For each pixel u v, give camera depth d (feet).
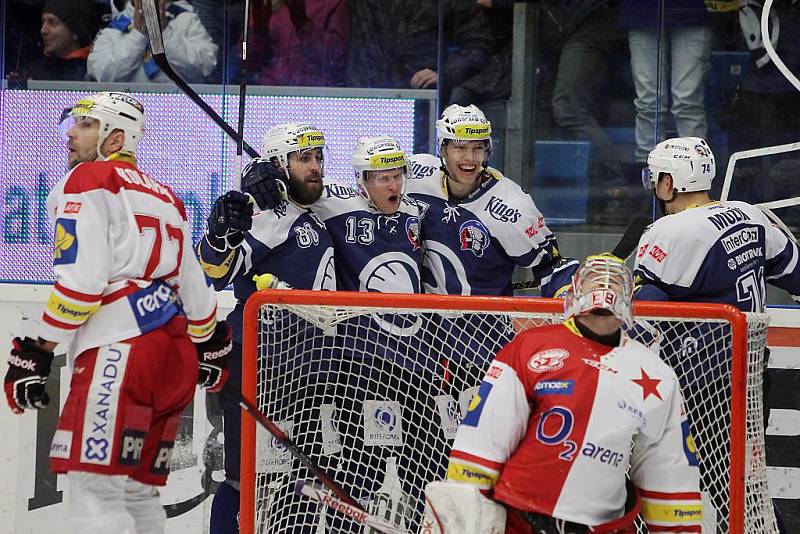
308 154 50.52
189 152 61.62
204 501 58.08
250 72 62.03
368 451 49.85
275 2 61.57
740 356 42.78
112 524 36.40
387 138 51.49
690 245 48.85
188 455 58.03
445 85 62.18
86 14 61.00
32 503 58.13
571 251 62.34
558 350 36.04
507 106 62.18
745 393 42.86
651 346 47.62
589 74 61.52
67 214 37.32
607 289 35.83
